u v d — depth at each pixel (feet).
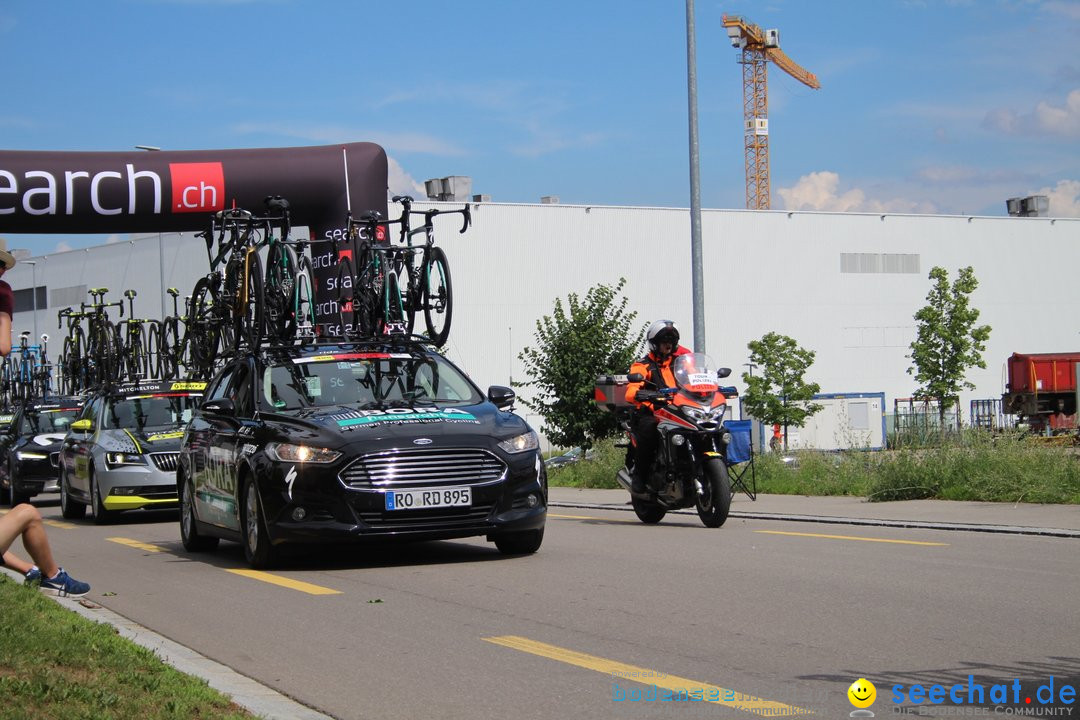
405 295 50.65
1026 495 46.24
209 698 17.56
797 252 219.61
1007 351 235.40
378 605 27.22
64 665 18.79
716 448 42.86
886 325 225.56
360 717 17.42
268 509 33.06
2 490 87.20
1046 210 252.01
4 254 25.12
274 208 51.96
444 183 200.54
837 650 20.57
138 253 207.62
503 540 35.73
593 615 24.79
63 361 93.81
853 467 58.75
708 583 28.48
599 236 204.74
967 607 24.13
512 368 198.29
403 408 34.88
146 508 57.52
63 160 65.21
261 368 38.24
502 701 18.01
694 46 74.59
